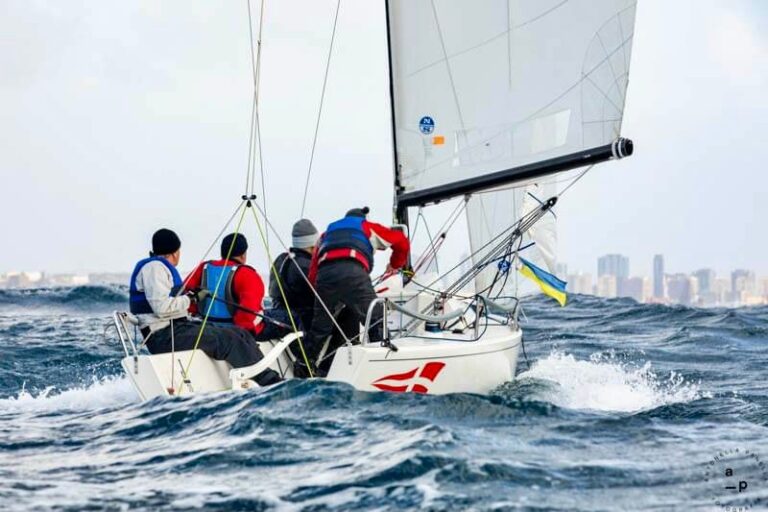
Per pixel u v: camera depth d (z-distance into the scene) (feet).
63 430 43.78
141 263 49.78
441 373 47.91
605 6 50.37
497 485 33.73
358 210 53.21
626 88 50.29
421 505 31.76
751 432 42.73
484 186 53.16
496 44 52.70
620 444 39.88
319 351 51.21
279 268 55.31
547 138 51.96
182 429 42.24
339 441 39.19
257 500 32.71
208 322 50.31
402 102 54.29
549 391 52.11
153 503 32.63
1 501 32.83
